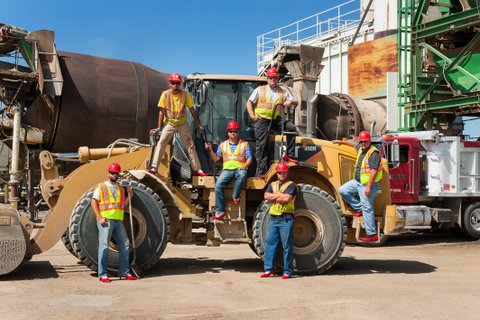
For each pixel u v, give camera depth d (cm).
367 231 915
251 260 1079
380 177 918
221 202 887
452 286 805
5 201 1415
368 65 2523
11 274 858
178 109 873
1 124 1464
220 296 709
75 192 862
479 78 1944
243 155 887
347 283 818
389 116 2095
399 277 888
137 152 895
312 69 1733
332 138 1802
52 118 1478
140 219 848
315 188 910
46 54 1453
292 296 714
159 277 848
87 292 723
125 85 1561
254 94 907
